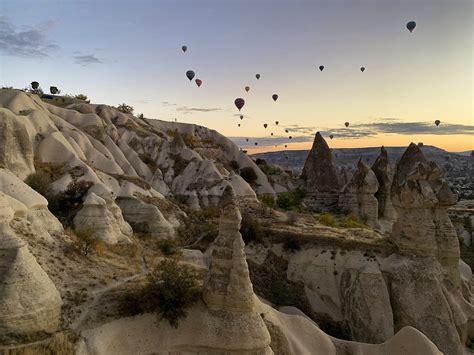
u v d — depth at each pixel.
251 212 48.78
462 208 77.69
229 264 21.77
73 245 26.27
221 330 20.77
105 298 21.95
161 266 23.39
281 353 23.09
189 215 47.44
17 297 18.30
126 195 41.25
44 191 36.47
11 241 19.25
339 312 33.38
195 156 66.75
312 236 38.06
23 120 44.19
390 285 31.91
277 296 34.88
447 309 29.98
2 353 17.25
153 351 20.27
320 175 65.94
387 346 25.52
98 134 63.38
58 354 18.17
